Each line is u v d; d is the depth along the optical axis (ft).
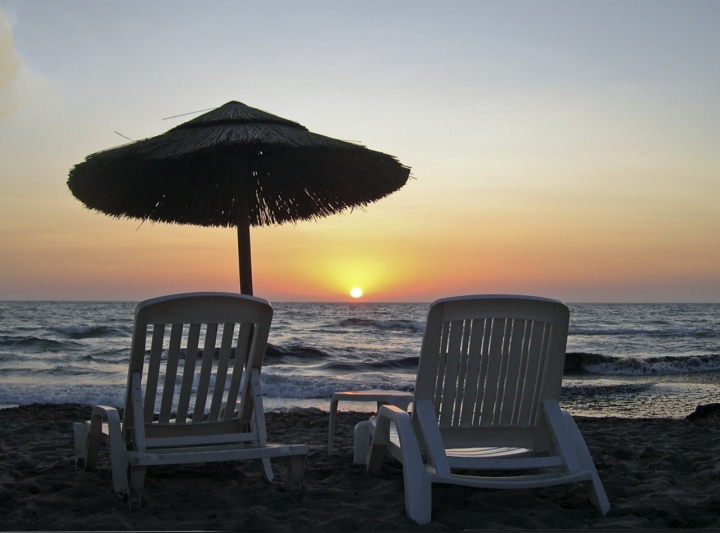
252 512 9.12
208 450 9.91
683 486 11.64
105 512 9.04
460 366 9.67
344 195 16.78
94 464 11.86
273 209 17.44
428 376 9.43
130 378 9.69
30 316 142.61
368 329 116.37
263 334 10.34
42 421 21.79
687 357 57.16
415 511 8.66
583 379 49.01
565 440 9.59
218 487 10.84
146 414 9.98
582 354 56.44
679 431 19.38
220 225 17.81
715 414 25.35
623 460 14.74
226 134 12.66
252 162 15.75
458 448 10.06
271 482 11.12
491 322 9.70
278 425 21.26
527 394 9.92
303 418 23.41
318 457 14.03
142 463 8.84
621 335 104.63
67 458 14.11
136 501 9.24
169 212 16.89
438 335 9.37
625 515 9.30
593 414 29.55
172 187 15.80
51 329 99.81
